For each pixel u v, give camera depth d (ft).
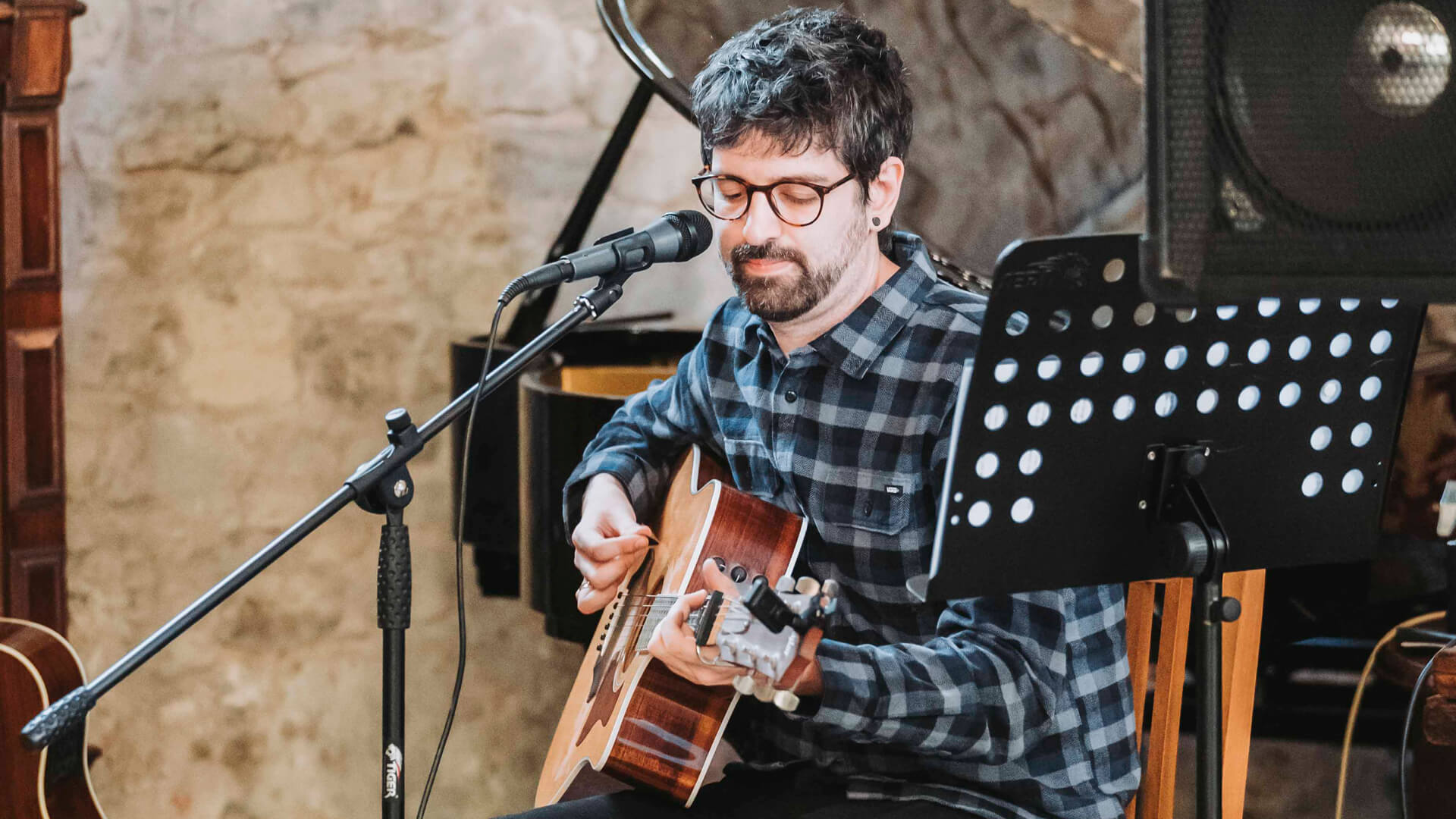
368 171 16.99
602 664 8.58
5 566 13.58
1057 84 11.46
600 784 8.32
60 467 13.73
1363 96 4.85
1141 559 6.00
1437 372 9.89
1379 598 10.18
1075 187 11.46
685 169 16.85
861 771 7.44
